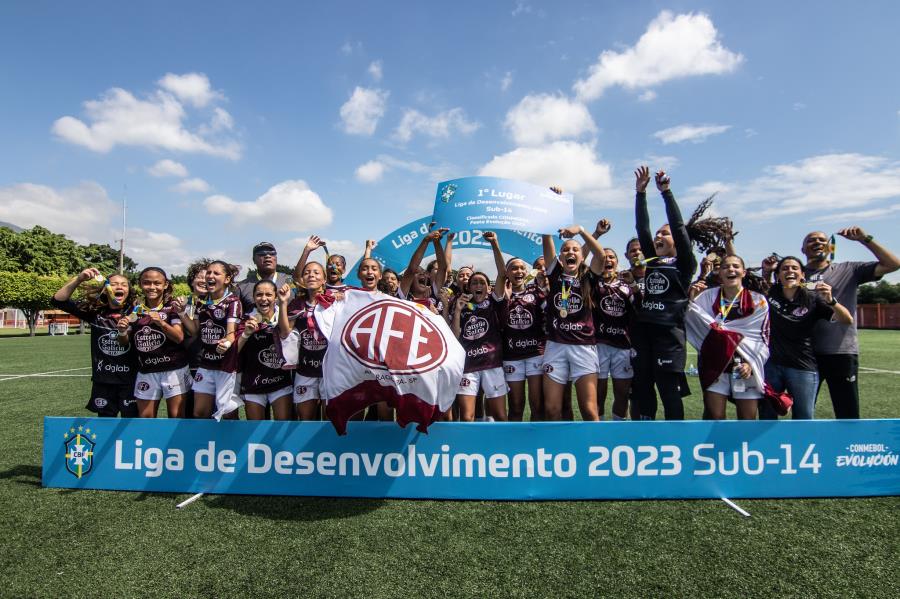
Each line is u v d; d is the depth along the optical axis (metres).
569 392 4.95
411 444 3.40
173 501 3.37
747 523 2.99
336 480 3.44
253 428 3.49
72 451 3.61
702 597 2.23
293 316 4.12
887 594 2.26
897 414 5.86
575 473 3.35
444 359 3.39
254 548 2.70
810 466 3.38
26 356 14.25
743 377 3.70
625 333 4.66
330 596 2.24
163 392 4.21
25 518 3.09
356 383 3.33
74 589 2.32
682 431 3.37
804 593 2.26
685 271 4.00
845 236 3.99
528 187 4.51
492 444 3.37
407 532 2.88
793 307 3.86
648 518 3.07
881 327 32.44
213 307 4.08
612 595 2.24
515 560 2.56
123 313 4.22
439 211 4.57
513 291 4.62
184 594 2.27
